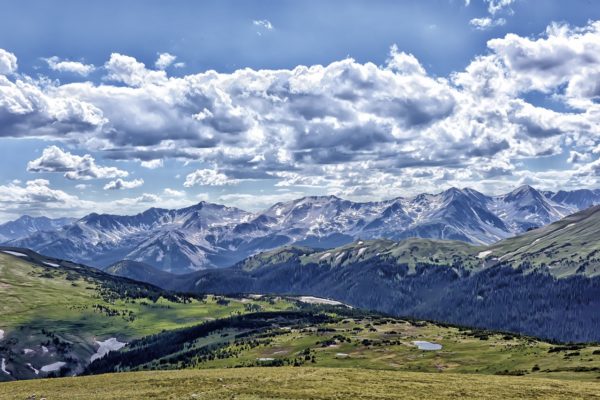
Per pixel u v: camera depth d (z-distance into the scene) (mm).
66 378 109250
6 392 88688
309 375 96375
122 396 76125
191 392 76625
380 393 74125
